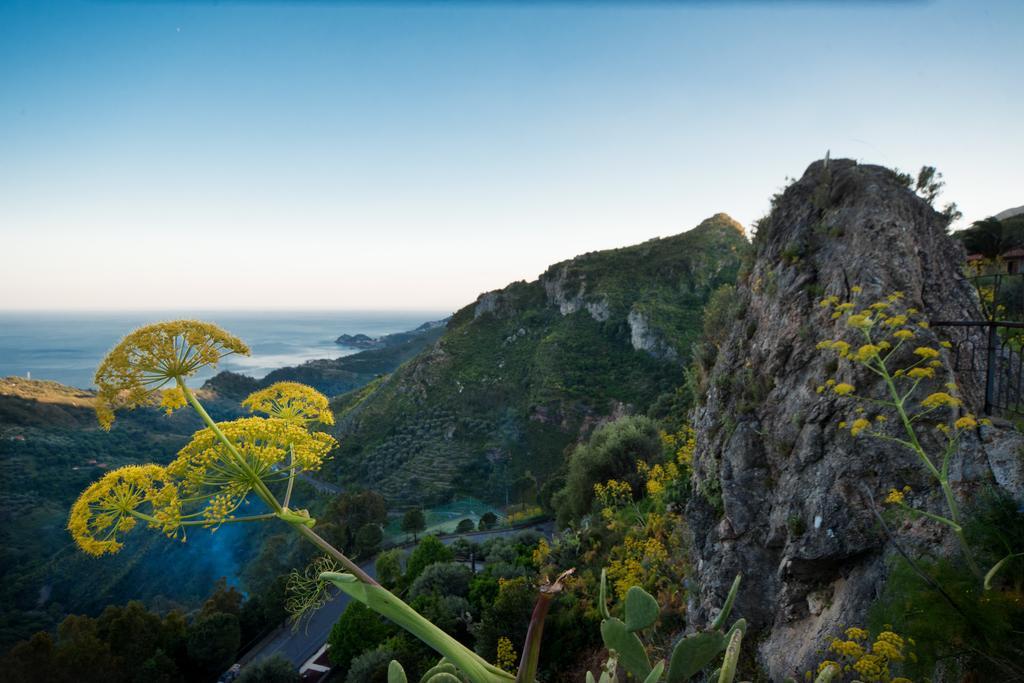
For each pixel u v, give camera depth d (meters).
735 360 8.59
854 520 5.29
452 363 144.00
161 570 76.44
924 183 7.48
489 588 25.25
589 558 18.09
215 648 35.50
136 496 1.35
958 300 6.50
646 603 1.17
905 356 5.34
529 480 95.44
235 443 1.36
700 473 8.98
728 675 1.01
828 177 7.75
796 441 6.44
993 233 11.75
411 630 1.05
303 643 37.62
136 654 34.31
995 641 2.49
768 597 6.68
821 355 6.45
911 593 3.07
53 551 76.12
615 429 31.47
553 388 114.44
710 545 8.05
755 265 9.05
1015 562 2.78
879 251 6.28
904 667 2.91
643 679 1.14
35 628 62.94
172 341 1.41
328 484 107.25
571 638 14.56
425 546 35.84
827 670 1.21
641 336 116.88
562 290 145.75
